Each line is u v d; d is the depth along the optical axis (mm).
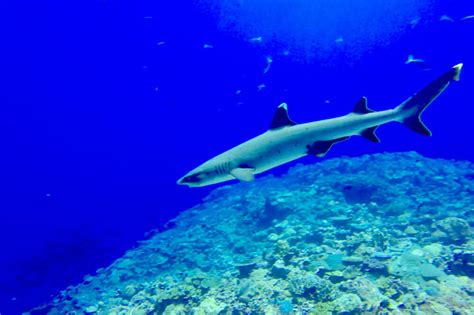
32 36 26781
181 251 14023
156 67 30328
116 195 29062
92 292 12922
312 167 21375
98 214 27969
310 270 8844
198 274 10578
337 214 13008
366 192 14570
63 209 27703
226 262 11844
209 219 17375
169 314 8602
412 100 5797
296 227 12312
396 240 10234
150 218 24703
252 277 9367
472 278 7969
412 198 13961
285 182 20125
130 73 30203
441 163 19422
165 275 12172
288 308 7332
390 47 27938
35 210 26812
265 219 14734
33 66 27625
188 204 26516
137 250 16469
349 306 6902
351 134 5516
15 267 18844
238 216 16156
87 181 28906
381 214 12844
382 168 17969
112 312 10156
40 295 15719
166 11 27953
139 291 11336
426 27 26672
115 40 28672
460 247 9094
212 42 29938
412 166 17859
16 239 24969
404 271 8180
